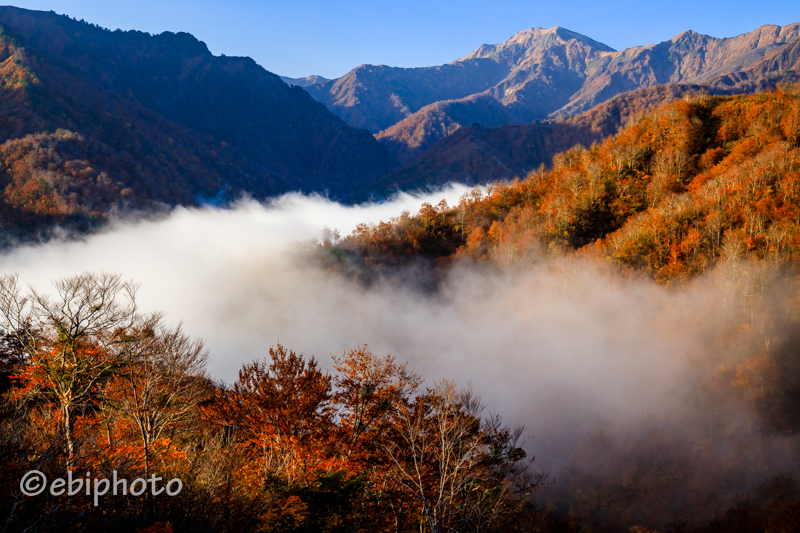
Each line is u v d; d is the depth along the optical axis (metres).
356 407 28.59
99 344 26.83
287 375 28.16
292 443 26.36
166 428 27.44
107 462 20.69
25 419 25.08
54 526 16.03
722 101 174.12
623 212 146.25
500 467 26.97
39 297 26.19
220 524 19.16
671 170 149.50
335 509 22.83
